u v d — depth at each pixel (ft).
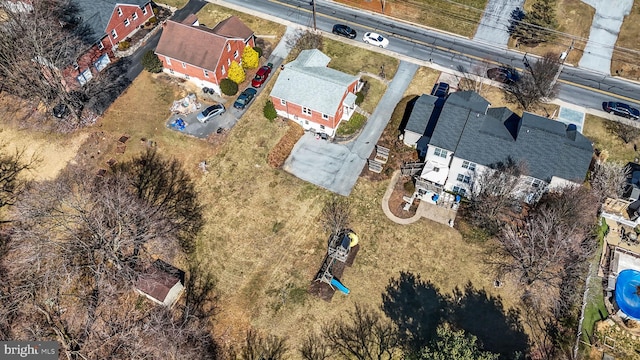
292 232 155.43
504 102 195.00
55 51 176.35
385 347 132.87
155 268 144.66
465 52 214.69
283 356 131.75
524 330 134.62
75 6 197.16
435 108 173.37
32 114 183.52
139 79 197.77
